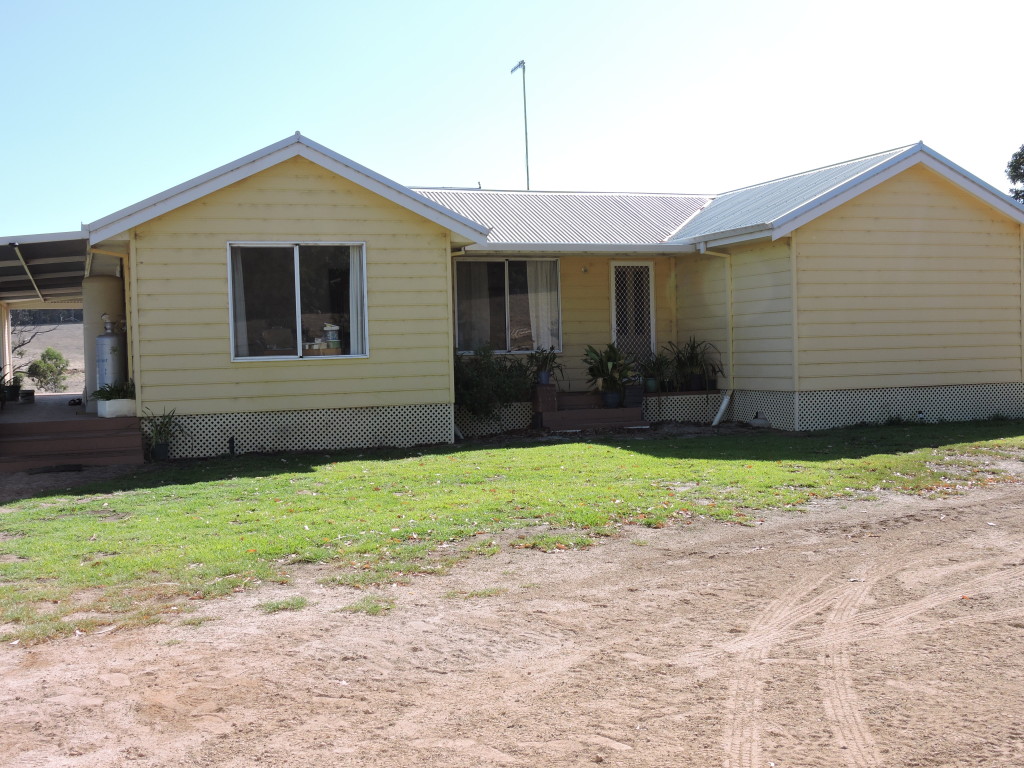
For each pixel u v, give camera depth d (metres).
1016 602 5.83
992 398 16.20
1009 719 4.12
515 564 6.84
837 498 9.16
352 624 5.50
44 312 44.38
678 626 5.46
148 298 12.62
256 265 13.16
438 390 13.95
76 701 4.39
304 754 3.86
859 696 4.41
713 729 4.07
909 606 5.79
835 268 15.00
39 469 11.72
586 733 4.04
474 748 3.91
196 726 4.12
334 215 13.36
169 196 12.44
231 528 7.90
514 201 19.23
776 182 18.64
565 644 5.17
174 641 5.20
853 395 15.21
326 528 7.80
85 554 7.09
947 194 15.77
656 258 17.91
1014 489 9.59
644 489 9.52
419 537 7.54
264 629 5.41
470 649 5.09
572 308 17.39
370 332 13.60
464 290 16.59
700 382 16.92
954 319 15.88
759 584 6.31
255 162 12.82
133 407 12.93
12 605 5.82
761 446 12.80
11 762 3.78
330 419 13.53
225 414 13.00
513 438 14.80
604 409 15.95
